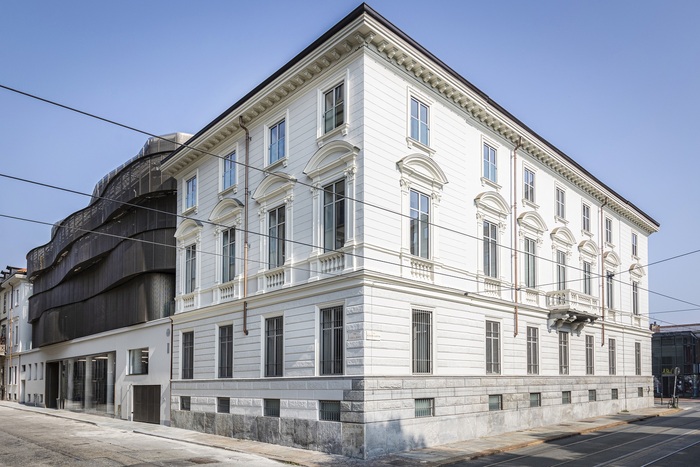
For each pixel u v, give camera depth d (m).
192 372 29.05
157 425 30.73
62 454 20.80
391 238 21.34
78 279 44.41
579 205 35.47
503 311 26.88
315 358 21.62
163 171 32.69
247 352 25.19
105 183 43.34
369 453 19.25
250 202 26.28
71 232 44.00
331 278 21.06
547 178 32.16
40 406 50.94
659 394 68.25
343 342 20.58
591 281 35.59
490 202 26.91
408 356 21.36
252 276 25.48
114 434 27.34
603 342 35.81
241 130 27.28
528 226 29.55
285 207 24.19
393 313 20.98
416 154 22.48
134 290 34.78
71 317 44.84
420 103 23.58
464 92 25.02
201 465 18.34
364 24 20.50
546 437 24.16
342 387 20.22
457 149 25.19
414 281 21.77
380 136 21.41
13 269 65.38
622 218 41.22
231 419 25.50
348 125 21.48
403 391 20.80
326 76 22.81
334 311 21.34
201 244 29.61
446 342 23.16
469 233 25.33
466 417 23.48
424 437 21.33
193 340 29.30
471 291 24.88
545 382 29.17
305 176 23.30
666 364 69.12
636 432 27.20
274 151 25.39
